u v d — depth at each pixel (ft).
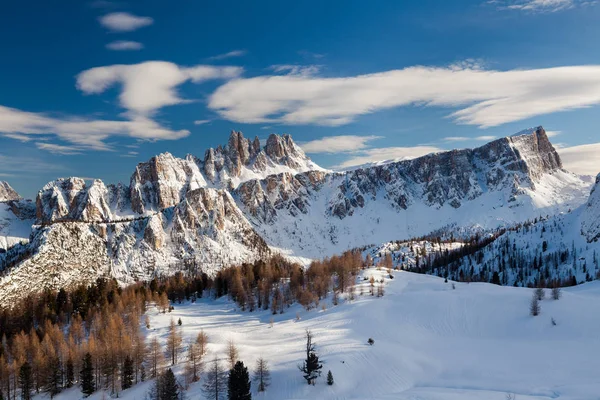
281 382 358.43
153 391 377.91
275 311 644.27
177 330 544.21
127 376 422.82
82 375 422.82
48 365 437.17
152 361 433.07
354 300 618.85
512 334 488.44
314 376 351.05
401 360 396.57
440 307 556.51
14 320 630.33
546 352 416.05
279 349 436.76
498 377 362.94
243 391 326.65
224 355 428.56
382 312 552.00
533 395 308.19
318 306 625.82
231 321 625.00
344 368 372.17
